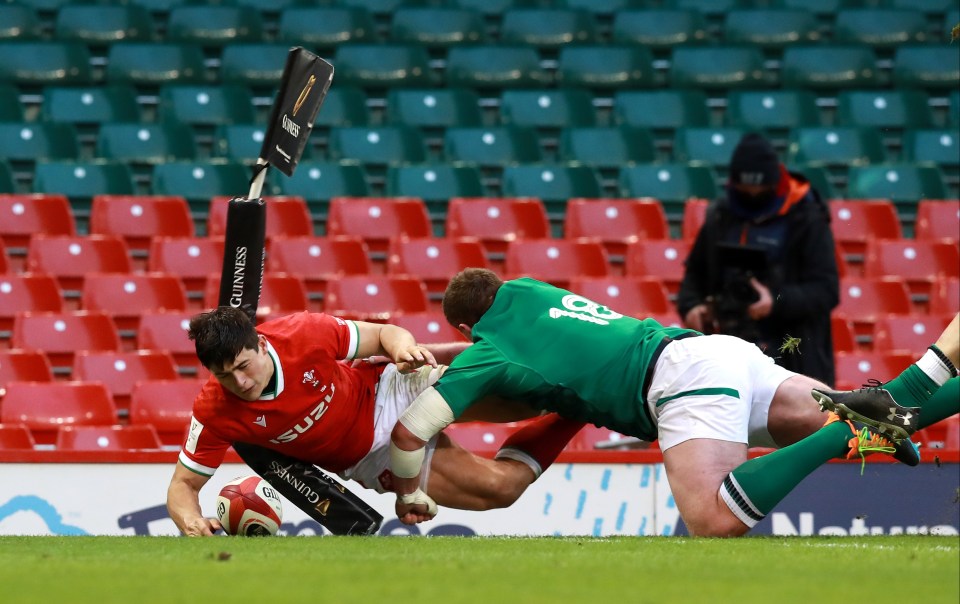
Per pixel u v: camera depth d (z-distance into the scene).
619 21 56.00
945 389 18.17
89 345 36.88
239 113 50.62
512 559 13.84
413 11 55.44
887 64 54.84
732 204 24.72
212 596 10.62
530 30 55.38
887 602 10.45
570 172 47.19
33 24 53.97
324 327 18.28
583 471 24.83
